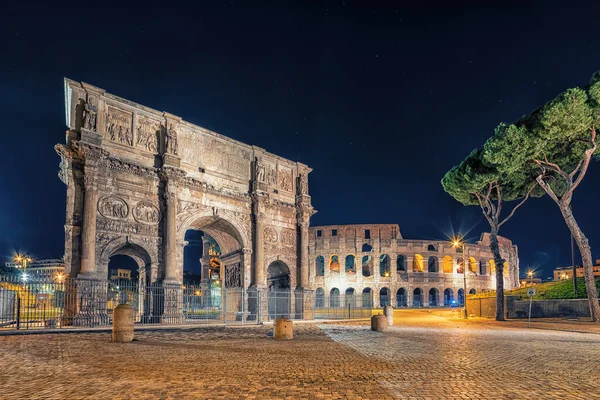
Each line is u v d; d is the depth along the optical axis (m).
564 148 43.84
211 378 13.49
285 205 54.75
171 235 41.91
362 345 22.75
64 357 18.02
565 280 56.22
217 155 48.59
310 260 110.62
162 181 42.97
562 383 12.94
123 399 10.97
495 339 25.84
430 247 112.56
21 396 11.33
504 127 42.47
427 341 24.73
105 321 35.75
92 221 36.75
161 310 40.28
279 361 16.98
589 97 39.50
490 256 119.44
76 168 37.81
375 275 107.62
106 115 40.22
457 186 52.56
